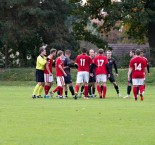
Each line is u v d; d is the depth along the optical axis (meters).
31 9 142.62
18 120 43.81
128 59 150.50
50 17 149.12
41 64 69.38
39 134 36.59
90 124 41.38
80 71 68.75
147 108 54.00
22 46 154.38
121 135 36.22
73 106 56.31
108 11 151.62
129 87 71.75
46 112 49.97
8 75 135.38
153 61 150.50
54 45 149.38
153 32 159.00
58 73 69.56
